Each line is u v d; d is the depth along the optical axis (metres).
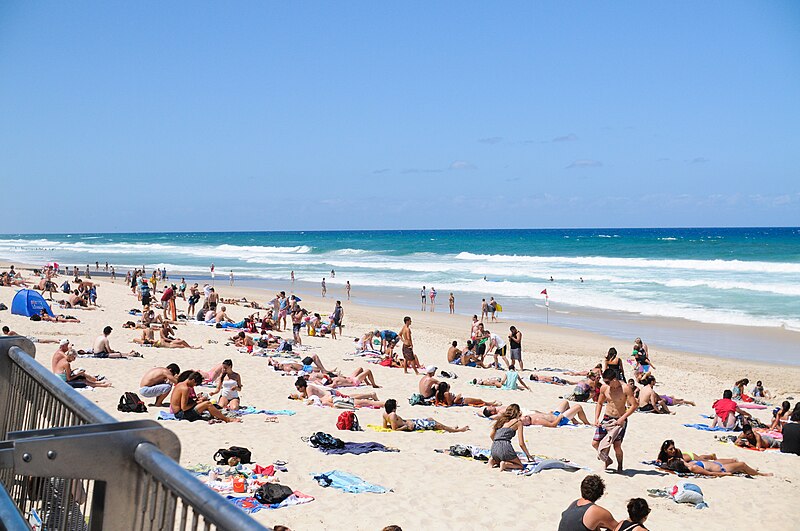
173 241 169.25
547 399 18.94
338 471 10.88
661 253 90.94
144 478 2.23
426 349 28.06
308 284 59.22
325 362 23.12
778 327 35.41
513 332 23.69
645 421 17.14
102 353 20.09
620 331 34.69
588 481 8.34
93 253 110.56
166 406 14.82
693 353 29.11
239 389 16.98
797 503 11.04
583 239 139.88
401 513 9.41
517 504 10.07
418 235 197.38
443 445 13.16
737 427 16.25
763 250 90.69
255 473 10.50
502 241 138.00
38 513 3.01
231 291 52.88
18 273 52.06
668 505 10.69
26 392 3.52
